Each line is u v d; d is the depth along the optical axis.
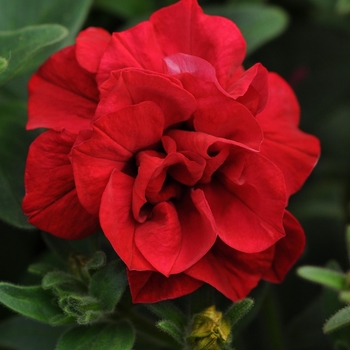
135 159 0.37
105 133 0.36
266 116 0.40
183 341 0.38
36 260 0.45
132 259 0.37
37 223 0.38
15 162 0.41
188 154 0.37
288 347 0.45
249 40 0.45
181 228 0.37
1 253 0.45
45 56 0.42
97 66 0.38
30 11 0.44
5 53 0.40
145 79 0.36
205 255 0.38
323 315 0.45
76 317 0.38
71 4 0.44
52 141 0.37
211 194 0.38
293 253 0.39
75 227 0.38
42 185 0.37
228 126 0.37
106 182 0.36
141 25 0.38
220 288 0.38
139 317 0.40
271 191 0.37
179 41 0.39
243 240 0.37
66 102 0.39
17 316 0.42
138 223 0.37
